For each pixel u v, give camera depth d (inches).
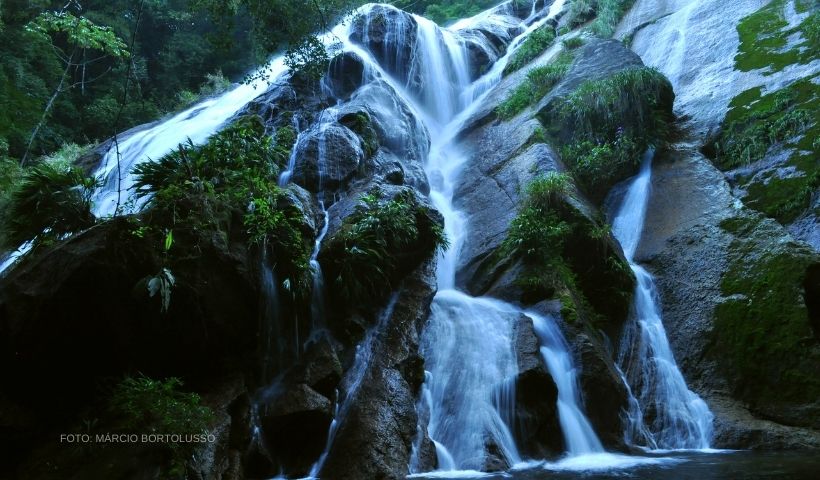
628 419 397.7
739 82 611.5
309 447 319.0
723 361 416.5
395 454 314.8
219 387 312.3
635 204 551.2
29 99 887.1
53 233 343.6
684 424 394.9
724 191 510.0
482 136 682.2
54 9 1043.9
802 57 585.0
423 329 419.8
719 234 477.7
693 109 624.4
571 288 450.6
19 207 348.8
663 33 772.0
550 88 677.9
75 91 1073.5
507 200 551.8
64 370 296.4
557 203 499.2
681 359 434.0
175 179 349.7
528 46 826.8
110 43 768.3
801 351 388.8
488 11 1106.1
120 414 274.5
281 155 469.4
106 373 300.7
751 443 365.1
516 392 361.7
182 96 1082.1
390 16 773.9
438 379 388.2
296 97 620.4
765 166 514.6
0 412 276.2
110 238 290.5
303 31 456.4
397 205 413.4
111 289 289.6
